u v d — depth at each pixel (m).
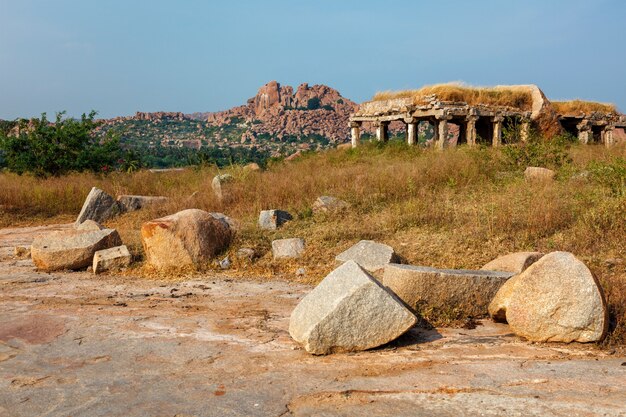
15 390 4.32
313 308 5.17
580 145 21.39
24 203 15.49
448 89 23.05
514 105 24.66
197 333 5.66
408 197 11.44
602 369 4.40
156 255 8.64
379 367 4.62
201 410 3.88
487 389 4.06
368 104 27.62
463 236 8.60
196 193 13.76
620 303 5.51
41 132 21.36
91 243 9.20
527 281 5.27
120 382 4.44
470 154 15.40
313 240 9.16
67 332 5.77
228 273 8.37
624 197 8.70
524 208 9.59
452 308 5.95
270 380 4.41
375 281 5.24
